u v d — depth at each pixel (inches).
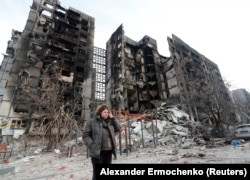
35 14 1224.2
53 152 427.8
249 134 442.6
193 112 1259.8
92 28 1567.4
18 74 964.6
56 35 1248.8
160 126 604.1
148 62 1589.6
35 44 1115.3
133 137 509.7
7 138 684.7
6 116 822.5
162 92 1435.8
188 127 672.4
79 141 514.9
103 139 103.1
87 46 1430.9
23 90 873.5
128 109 1264.8
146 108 1342.3
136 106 1332.4
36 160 319.6
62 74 1183.6
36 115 709.3
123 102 1248.2
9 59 1258.0
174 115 815.7
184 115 858.1
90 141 100.3
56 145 469.4
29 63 1018.7
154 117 745.6
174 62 1461.6
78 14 1530.5
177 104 1261.1
